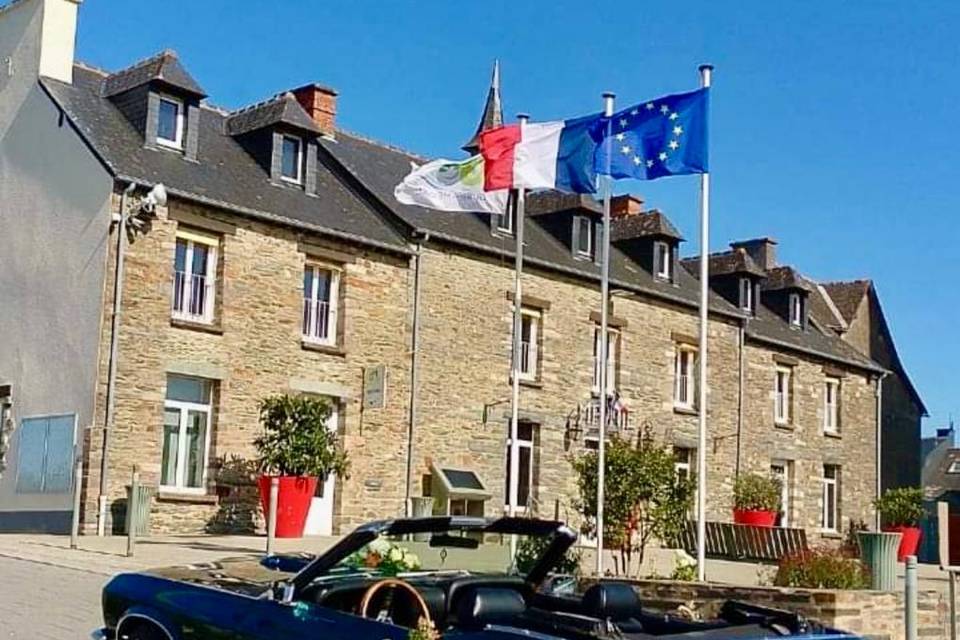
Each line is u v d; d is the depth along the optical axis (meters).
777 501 30.72
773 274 36.75
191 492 21.34
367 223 24.69
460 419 25.23
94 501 20.11
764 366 33.22
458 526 6.89
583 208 28.53
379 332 24.19
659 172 15.88
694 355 31.05
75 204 21.44
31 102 22.75
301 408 21.72
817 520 34.69
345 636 6.11
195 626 6.76
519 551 7.15
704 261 15.22
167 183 21.39
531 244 27.50
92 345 20.56
